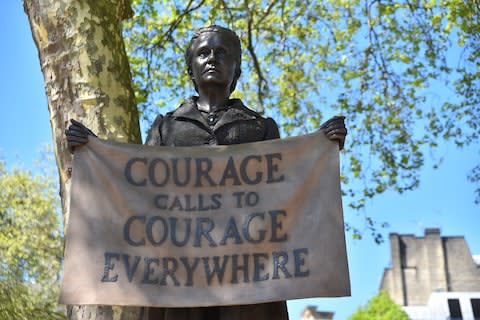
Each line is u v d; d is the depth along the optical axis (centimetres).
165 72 1484
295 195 447
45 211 1912
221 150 458
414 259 5562
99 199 446
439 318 4659
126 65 675
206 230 441
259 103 1557
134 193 448
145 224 442
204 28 488
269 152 456
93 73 640
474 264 5475
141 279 432
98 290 429
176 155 457
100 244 438
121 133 632
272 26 1552
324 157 454
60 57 643
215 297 428
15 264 1780
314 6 1541
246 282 432
